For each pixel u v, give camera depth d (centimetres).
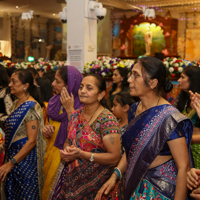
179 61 533
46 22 1856
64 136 248
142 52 1548
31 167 263
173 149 146
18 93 267
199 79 260
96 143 181
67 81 247
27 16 929
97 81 186
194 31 1411
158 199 148
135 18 1476
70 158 174
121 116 262
